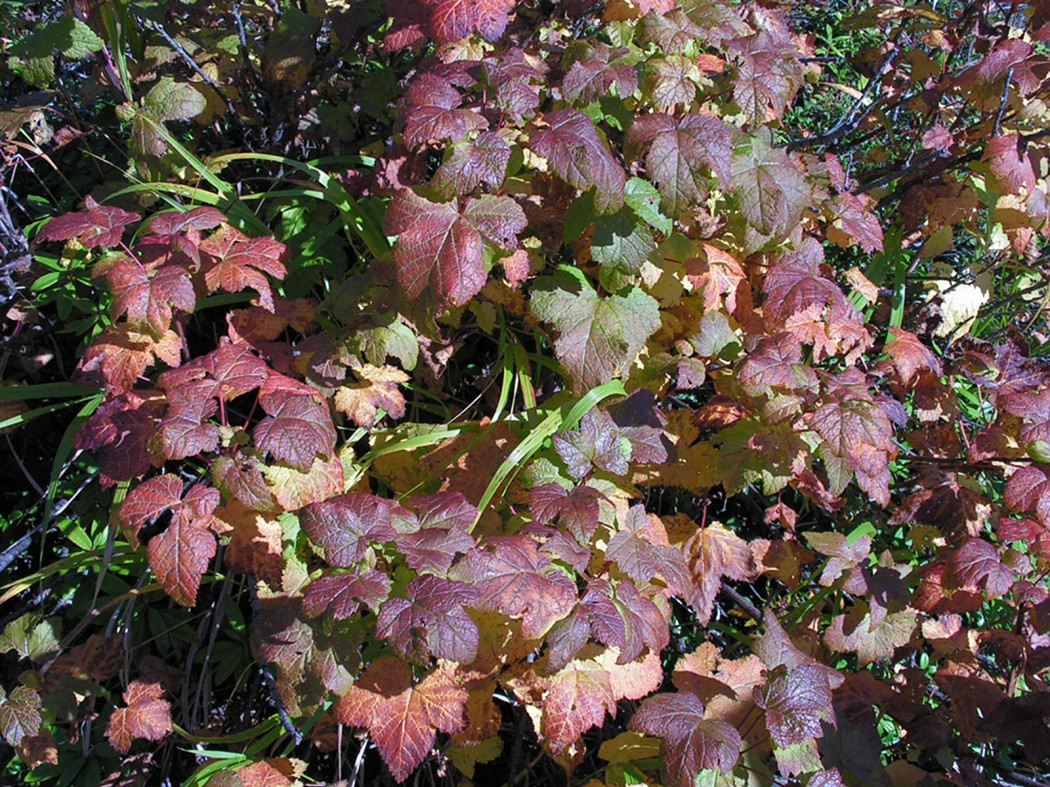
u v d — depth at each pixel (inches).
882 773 23.5
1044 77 28.4
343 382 25.2
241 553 22.5
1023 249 31.7
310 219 29.3
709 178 23.5
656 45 25.1
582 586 22.7
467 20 22.6
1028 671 25.0
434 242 21.7
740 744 20.5
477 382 28.9
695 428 26.4
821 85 40.6
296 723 24.8
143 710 22.8
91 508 28.0
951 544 26.7
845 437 23.0
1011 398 25.8
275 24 32.1
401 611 19.2
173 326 24.5
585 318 23.9
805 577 30.3
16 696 23.3
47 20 32.7
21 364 28.9
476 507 23.7
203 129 32.7
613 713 21.5
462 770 24.0
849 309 25.8
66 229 22.4
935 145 30.4
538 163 25.7
